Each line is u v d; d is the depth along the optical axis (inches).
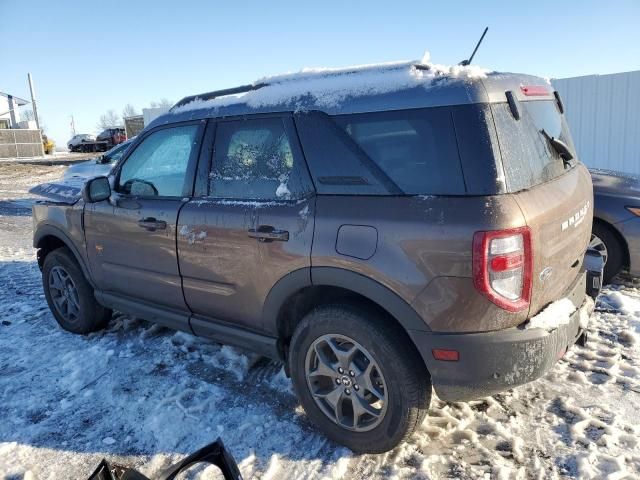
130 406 130.9
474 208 88.7
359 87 105.7
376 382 104.1
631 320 164.1
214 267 124.3
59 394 138.4
